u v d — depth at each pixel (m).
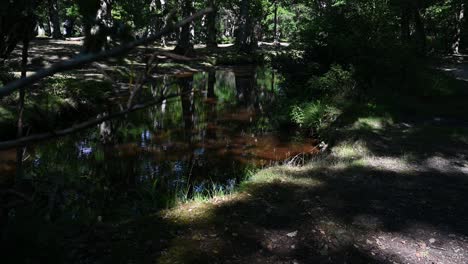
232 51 31.69
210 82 18.58
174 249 3.69
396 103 10.29
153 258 3.54
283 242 3.94
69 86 11.83
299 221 4.36
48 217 3.89
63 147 8.85
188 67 22.75
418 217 4.57
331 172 5.98
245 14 31.36
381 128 8.62
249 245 3.85
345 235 4.11
